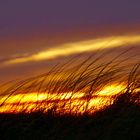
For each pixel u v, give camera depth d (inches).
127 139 346.3
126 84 409.4
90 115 384.5
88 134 355.6
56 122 381.1
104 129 353.7
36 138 367.6
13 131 380.5
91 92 404.2
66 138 358.0
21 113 404.2
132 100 388.5
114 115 367.2
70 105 398.6
